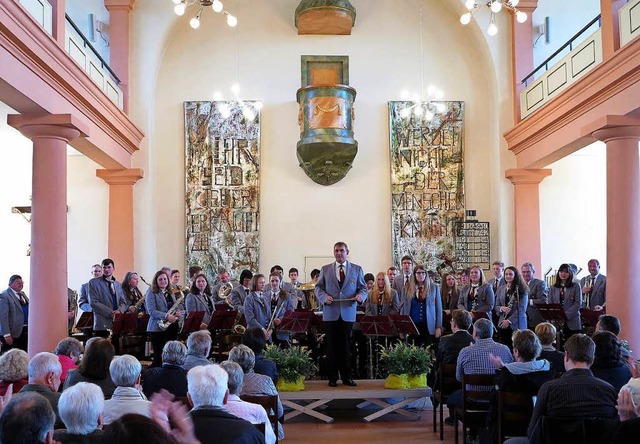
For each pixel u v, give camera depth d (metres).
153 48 15.91
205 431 4.05
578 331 12.09
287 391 9.20
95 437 3.64
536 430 4.77
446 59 16.92
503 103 16.25
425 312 11.19
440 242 16.39
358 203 16.56
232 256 16.22
